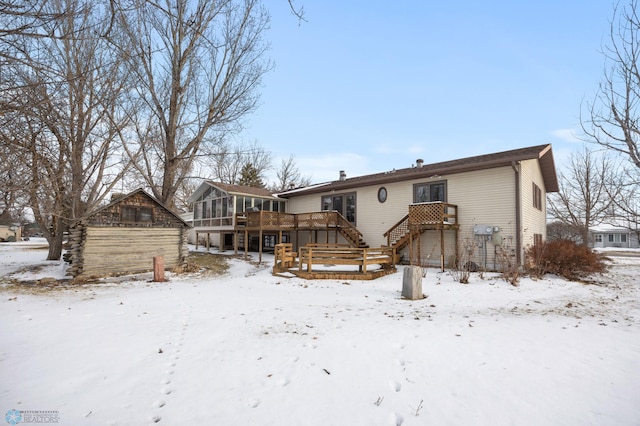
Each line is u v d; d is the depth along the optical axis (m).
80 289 10.42
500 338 5.04
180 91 17.03
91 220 13.02
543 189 18.48
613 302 8.14
